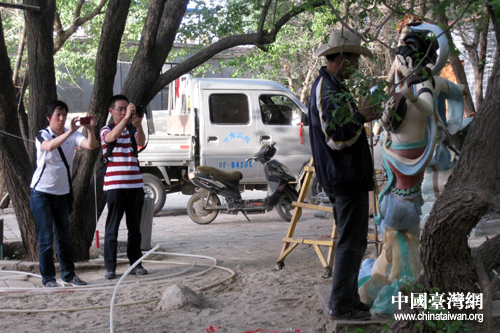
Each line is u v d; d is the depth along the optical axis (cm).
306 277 590
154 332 425
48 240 568
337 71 363
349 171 357
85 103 2605
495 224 723
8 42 1504
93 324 448
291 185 1109
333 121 293
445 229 293
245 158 1119
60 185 567
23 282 600
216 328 427
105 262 611
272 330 417
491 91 296
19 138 660
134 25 1633
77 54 1727
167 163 1107
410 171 419
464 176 293
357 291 390
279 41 1698
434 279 313
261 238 854
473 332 350
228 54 2016
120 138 609
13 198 675
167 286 567
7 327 443
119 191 602
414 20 418
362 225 371
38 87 673
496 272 385
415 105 393
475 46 947
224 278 595
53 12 679
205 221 1020
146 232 739
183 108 1223
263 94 1136
